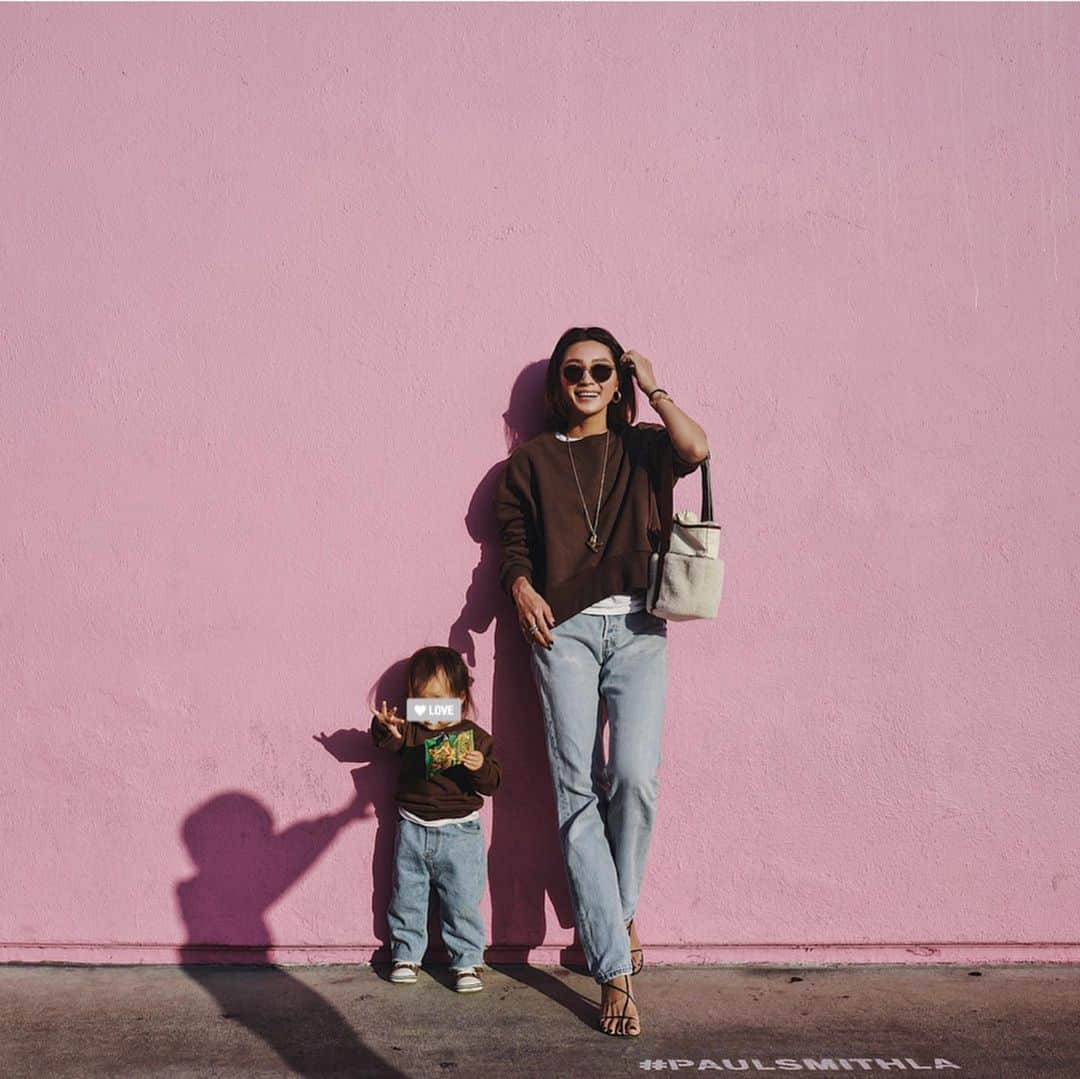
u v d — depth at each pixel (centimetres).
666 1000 354
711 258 396
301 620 391
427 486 393
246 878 388
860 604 394
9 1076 298
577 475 367
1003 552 396
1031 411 398
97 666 390
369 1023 334
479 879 371
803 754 391
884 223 399
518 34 399
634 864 358
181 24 398
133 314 395
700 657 392
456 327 396
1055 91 403
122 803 388
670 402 354
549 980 372
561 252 396
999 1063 310
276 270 396
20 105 398
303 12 398
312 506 392
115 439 393
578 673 357
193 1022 334
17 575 391
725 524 393
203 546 392
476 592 391
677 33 399
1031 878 391
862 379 397
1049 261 400
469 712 379
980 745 393
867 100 400
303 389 394
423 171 396
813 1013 344
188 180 396
